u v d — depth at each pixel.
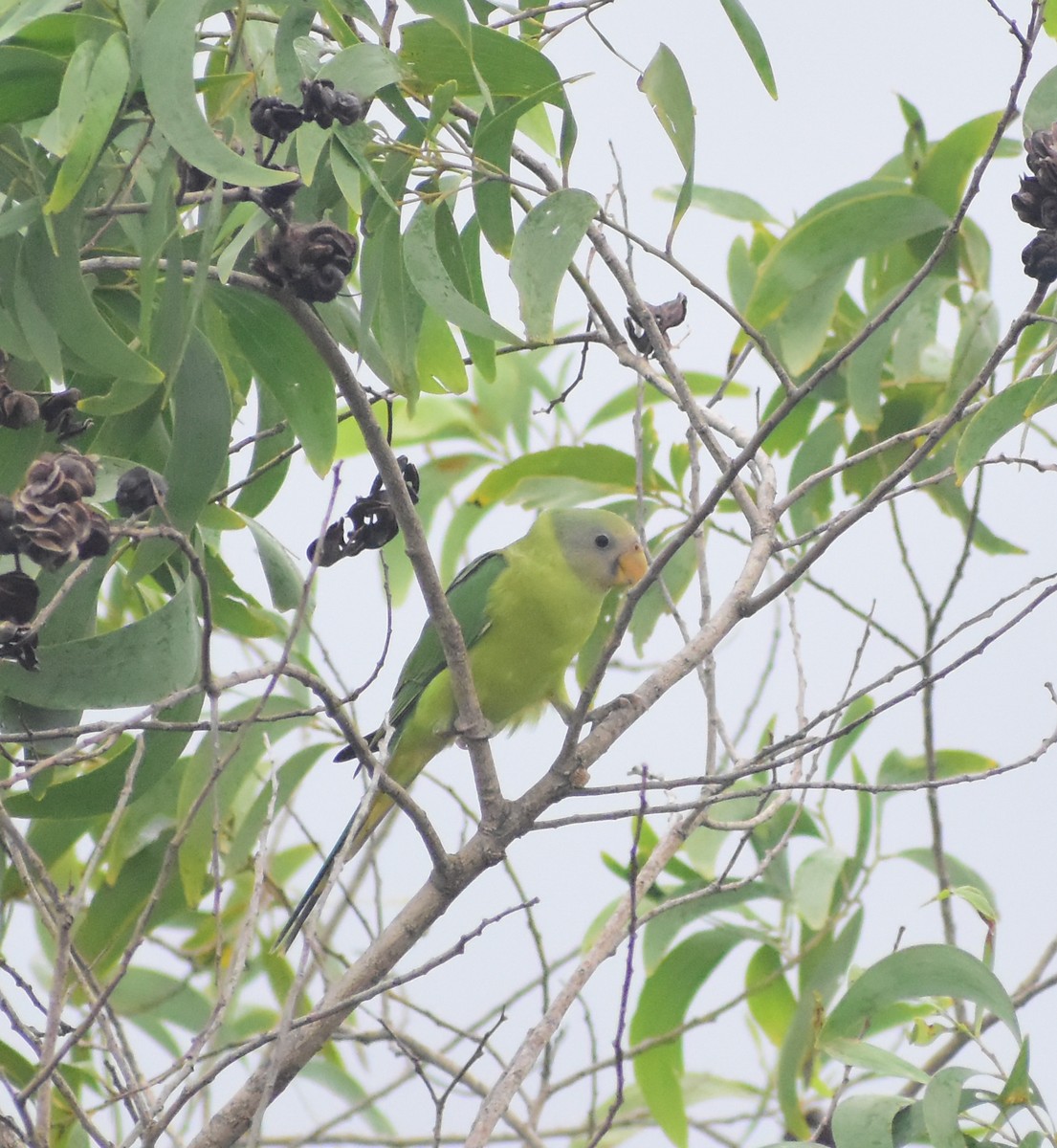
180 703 5.94
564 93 5.53
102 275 5.64
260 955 8.50
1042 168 4.86
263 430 6.88
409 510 5.46
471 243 6.21
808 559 6.18
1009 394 5.34
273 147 4.77
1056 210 4.87
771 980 7.88
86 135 4.39
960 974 6.24
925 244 8.57
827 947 8.00
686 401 6.82
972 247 8.55
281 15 5.20
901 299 5.32
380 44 5.17
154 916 7.40
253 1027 8.65
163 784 7.54
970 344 8.35
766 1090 8.45
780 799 6.58
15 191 5.21
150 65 4.40
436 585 5.73
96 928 7.35
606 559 8.38
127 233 5.29
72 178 4.40
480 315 5.18
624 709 6.45
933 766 7.60
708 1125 8.34
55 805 6.14
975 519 7.41
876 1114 6.09
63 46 4.71
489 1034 5.57
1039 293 5.08
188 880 7.35
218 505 6.59
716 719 6.82
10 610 4.69
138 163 5.27
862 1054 6.30
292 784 7.57
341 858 5.30
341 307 6.02
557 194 5.25
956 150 8.30
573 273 7.10
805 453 9.09
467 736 6.06
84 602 5.96
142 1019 8.27
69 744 6.09
